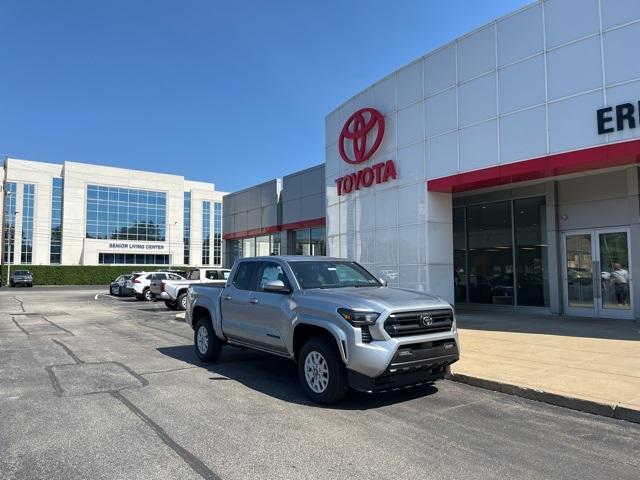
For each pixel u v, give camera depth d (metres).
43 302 28.52
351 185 18.28
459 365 8.23
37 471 4.35
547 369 7.85
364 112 17.61
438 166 14.54
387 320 6.05
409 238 15.54
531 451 4.83
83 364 9.13
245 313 8.06
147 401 6.57
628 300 13.65
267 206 29.34
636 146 10.21
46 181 75.12
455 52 14.09
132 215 80.81
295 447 4.91
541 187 15.97
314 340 6.56
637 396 6.28
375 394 6.98
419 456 4.69
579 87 11.17
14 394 6.92
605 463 4.54
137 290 29.88
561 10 11.56
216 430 5.42
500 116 12.81
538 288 16.06
